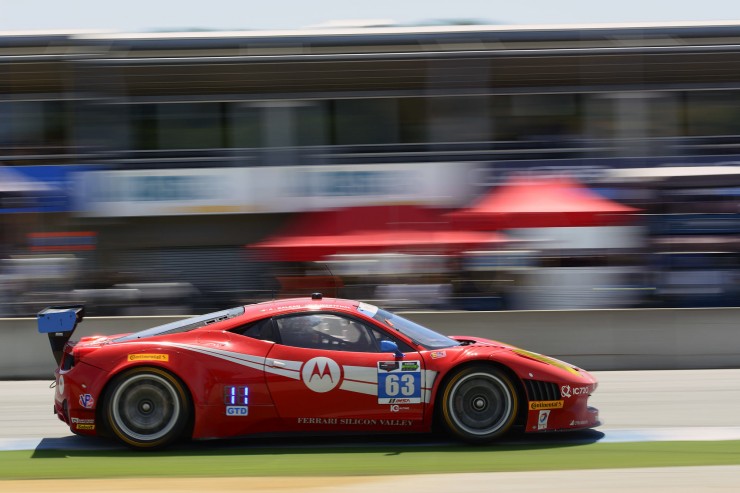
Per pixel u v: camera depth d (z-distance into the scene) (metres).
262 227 65.06
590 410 23.23
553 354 40.50
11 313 58.75
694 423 25.84
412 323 23.69
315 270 59.66
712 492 16.64
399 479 17.95
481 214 60.03
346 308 22.66
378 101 63.72
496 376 21.80
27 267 60.75
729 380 35.91
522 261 58.16
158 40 61.81
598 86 64.06
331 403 21.56
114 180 62.44
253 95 63.56
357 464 19.62
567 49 61.56
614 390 33.38
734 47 61.56
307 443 22.36
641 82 63.94
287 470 19.00
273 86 63.50
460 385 21.75
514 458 20.25
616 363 40.62
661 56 62.16
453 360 21.75
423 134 63.84
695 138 64.12
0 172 61.50
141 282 63.66
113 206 62.22
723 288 59.81
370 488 17.09
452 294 57.56
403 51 61.75
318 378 21.55
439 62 62.56
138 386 21.44
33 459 20.97
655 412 28.00
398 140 63.78
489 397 21.89
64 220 62.84
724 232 60.72
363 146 63.78
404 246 58.84
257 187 62.84
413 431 21.98
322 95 63.72
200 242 64.69
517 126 63.75
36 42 61.69
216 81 62.72
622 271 59.06
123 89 62.53
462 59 61.88
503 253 58.12
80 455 21.33
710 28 63.12
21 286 59.56
